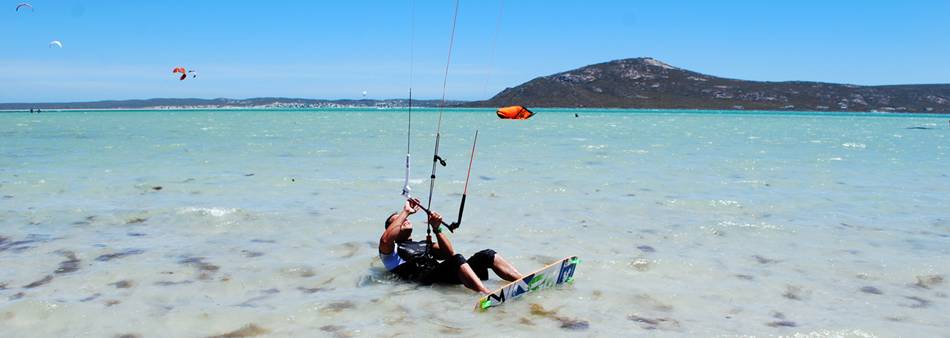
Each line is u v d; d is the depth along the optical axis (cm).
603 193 1238
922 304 605
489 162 1842
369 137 3209
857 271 710
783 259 759
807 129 4869
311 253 777
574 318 561
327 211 1034
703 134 3828
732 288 650
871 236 878
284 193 1220
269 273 694
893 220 984
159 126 4831
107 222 941
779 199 1168
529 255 772
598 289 642
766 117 9912
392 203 1117
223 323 545
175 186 1291
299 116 9300
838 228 927
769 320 559
